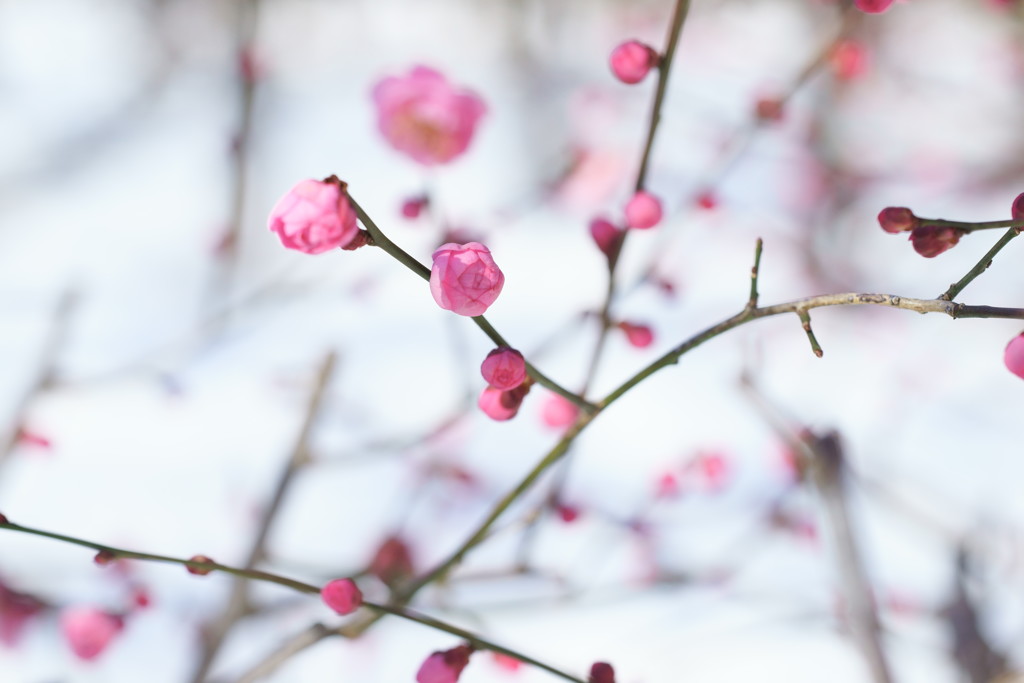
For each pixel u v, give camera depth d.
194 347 1.02
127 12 1.34
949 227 0.56
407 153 0.71
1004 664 0.73
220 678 0.74
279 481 0.76
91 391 0.95
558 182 1.22
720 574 0.85
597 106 1.32
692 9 1.44
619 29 1.45
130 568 0.80
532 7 1.44
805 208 1.24
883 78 1.35
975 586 0.77
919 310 0.56
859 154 1.29
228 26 1.34
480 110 0.71
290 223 0.54
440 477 0.91
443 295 0.55
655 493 0.87
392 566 0.81
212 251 1.11
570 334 0.98
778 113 0.78
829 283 1.17
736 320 0.58
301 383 0.98
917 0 1.40
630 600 0.82
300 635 0.65
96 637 0.69
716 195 1.03
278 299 1.07
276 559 0.74
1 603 0.75
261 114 1.27
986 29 1.41
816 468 0.72
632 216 0.63
